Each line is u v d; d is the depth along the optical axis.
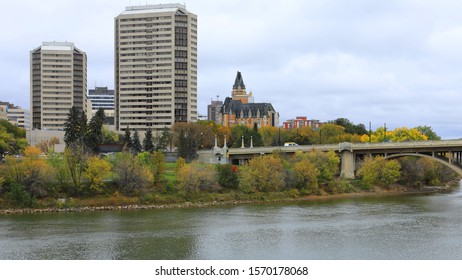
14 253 93.31
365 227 115.19
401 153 186.38
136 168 154.38
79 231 112.44
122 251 94.75
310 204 155.50
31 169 145.75
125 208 145.75
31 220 126.31
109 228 115.75
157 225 119.25
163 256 91.25
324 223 120.44
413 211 138.62
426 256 90.25
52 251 94.75
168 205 150.62
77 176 155.12
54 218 129.38
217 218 128.75
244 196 163.50
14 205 140.88
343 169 197.50
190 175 159.88
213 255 91.81
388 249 95.12
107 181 155.75
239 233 109.69
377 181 191.12
